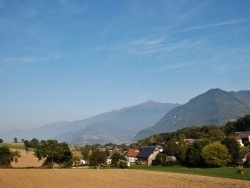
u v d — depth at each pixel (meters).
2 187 56.50
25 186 58.09
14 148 175.38
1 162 107.44
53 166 111.25
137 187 55.38
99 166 121.19
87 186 57.62
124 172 85.69
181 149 121.94
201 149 107.44
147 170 94.12
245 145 150.50
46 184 61.12
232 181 62.44
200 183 59.78
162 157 127.06
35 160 139.88
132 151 173.88
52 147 110.00
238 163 103.62
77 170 91.38
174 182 62.19
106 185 58.81
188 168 102.81
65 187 56.47
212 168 100.00
